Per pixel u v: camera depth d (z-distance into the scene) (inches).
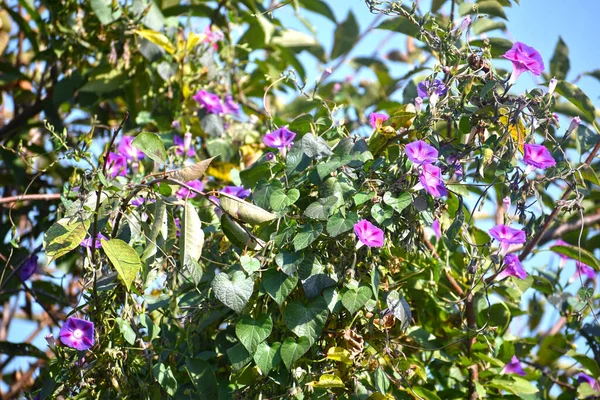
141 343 129.9
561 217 150.2
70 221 125.4
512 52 127.3
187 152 146.1
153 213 127.9
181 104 153.0
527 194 127.6
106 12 149.9
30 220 152.6
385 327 127.6
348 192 127.4
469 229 140.6
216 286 124.5
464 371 138.1
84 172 126.7
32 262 141.2
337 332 127.6
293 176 130.1
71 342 126.0
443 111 128.6
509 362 139.6
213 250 134.3
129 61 152.8
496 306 139.1
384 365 130.6
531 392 136.2
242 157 152.4
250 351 124.6
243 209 126.1
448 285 138.9
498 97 127.8
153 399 129.4
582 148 139.6
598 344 145.9
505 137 127.3
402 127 131.3
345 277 125.4
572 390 145.9
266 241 127.8
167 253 129.3
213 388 127.6
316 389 126.0
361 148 128.5
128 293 129.6
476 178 129.3
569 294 146.1
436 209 128.5
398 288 131.5
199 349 132.2
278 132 132.0
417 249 130.2
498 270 129.7
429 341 136.6
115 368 128.6
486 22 146.4
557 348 149.9
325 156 128.6
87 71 152.9
